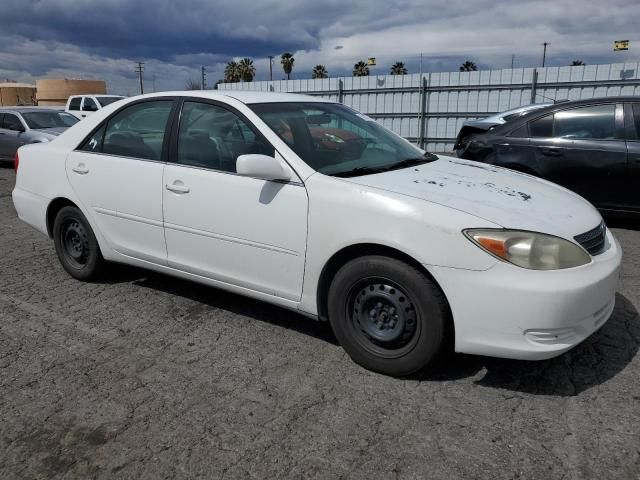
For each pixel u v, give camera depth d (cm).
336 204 293
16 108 1309
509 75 1631
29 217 467
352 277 292
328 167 318
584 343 331
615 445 237
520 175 371
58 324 371
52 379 298
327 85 1944
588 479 217
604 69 1507
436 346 276
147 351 331
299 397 278
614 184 586
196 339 346
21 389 288
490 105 1678
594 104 605
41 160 448
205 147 354
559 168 611
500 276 256
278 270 322
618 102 593
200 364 314
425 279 272
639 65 1461
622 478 217
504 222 264
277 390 285
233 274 345
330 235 295
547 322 253
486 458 230
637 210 584
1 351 331
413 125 1806
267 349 332
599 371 299
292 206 308
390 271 279
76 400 277
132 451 238
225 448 239
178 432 250
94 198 411
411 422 256
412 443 241
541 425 252
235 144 342
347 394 280
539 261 256
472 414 262
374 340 295
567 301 252
